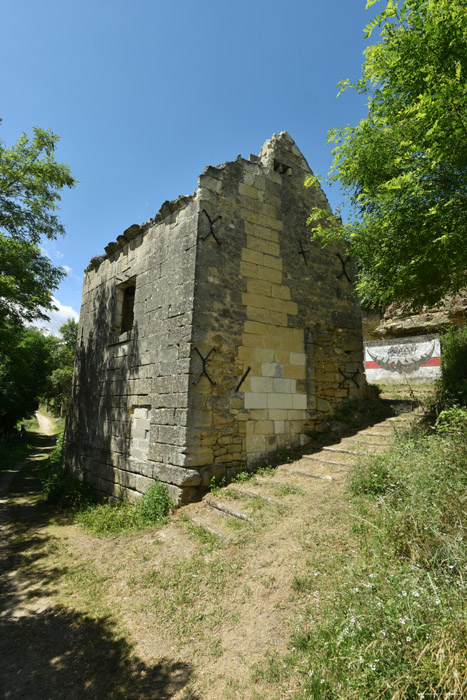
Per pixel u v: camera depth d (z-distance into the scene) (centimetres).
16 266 1156
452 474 341
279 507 473
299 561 356
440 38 423
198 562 420
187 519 532
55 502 891
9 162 1191
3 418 2466
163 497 604
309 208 830
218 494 568
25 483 1256
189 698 262
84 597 416
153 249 779
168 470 619
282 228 772
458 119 394
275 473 612
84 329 1091
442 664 185
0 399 2188
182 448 595
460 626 196
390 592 246
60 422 4278
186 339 627
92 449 916
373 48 466
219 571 390
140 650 321
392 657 200
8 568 515
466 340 802
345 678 211
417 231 500
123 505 725
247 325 689
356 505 401
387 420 736
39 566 509
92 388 970
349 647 223
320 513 424
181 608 358
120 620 366
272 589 336
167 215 746
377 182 555
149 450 682
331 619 260
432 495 321
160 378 680
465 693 173
